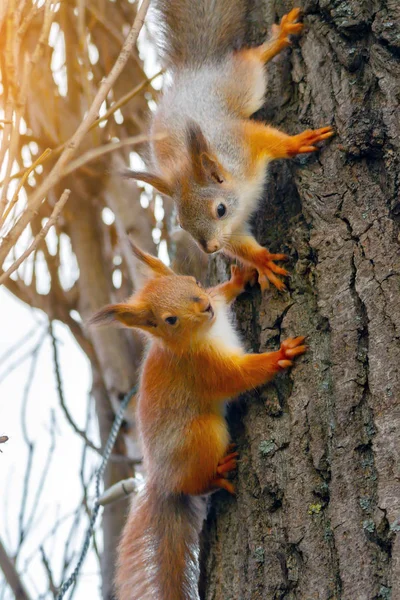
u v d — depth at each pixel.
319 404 7.14
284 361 7.61
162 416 8.89
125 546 9.09
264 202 9.58
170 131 10.91
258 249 8.71
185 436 8.60
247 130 9.84
